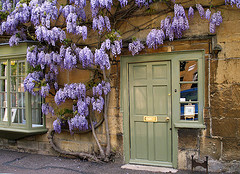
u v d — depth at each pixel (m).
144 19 4.52
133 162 4.66
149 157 4.58
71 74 5.18
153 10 4.40
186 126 4.20
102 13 4.44
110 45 4.32
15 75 5.43
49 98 5.39
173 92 4.36
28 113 5.23
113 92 4.77
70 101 5.17
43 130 5.40
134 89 4.68
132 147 4.69
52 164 4.82
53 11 4.61
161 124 4.50
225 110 4.05
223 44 4.04
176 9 4.07
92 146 5.01
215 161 4.10
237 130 3.99
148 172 4.21
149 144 4.57
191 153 4.24
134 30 4.59
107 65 4.27
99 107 4.50
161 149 4.50
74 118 4.58
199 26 4.16
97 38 4.88
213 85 4.12
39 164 4.84
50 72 5.18
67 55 4.36
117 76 4.74
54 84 5.11
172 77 4.37
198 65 4.21
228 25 4.02
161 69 4.50
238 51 3.98
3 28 5.16
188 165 4.26
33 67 5.09
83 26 4.35
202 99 4.20
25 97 5.24
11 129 5.36
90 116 4.88
